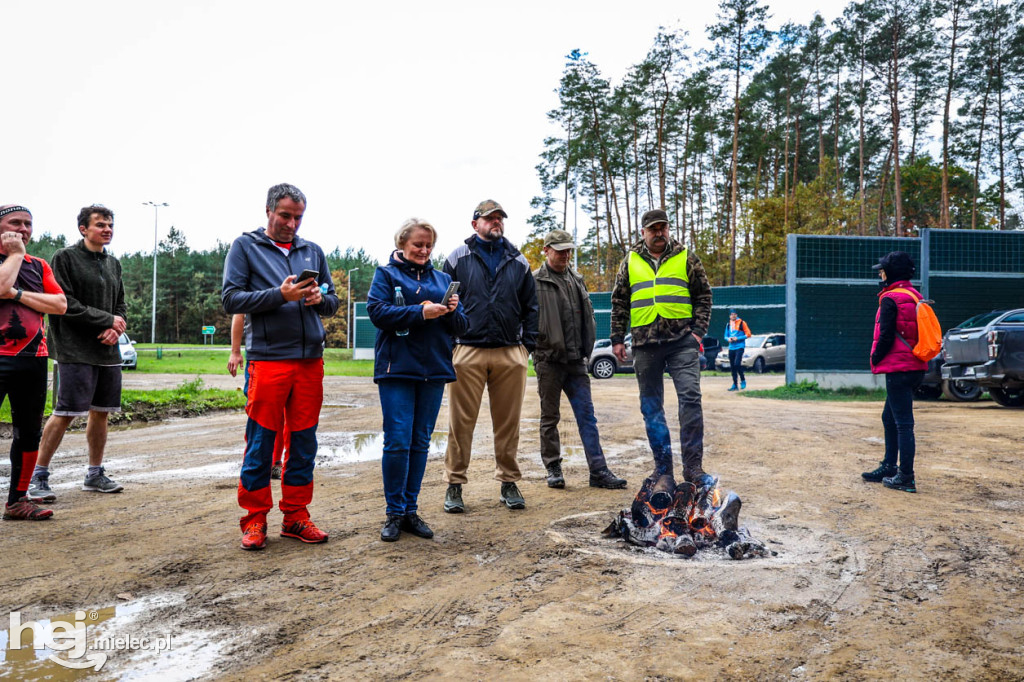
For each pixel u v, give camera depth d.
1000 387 12.38
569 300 5.75
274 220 4.14
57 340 5.21
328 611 3.12
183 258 103.50
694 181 50.56
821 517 4.78
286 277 4.02
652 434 5.91
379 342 4.30
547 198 47.31
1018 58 40.00
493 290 4.98
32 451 4.61
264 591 3.35
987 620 3.10
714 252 48.47
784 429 9.34
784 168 50.31
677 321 5.79
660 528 4.18
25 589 3.34
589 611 3.14
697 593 3.36
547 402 5.76
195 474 6.36
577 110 43.34
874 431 9.23
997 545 4.16
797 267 15.99
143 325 97.19
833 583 3.51
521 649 2.75
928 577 3.62
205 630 2.92
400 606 3.18
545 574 3.61
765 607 3.20
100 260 5.41
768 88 46.22
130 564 3.70
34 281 4.58
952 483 6.00
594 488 5.77
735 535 4.09
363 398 15.50
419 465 4.38
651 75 40.06
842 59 44.78
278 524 4.59
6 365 4.39
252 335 4.02
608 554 3.95
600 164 45.12
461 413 4.93
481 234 5.09
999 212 54.00
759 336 27.34
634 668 2.60
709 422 10.09
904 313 5.64
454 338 4.73
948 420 10.51
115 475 6.32
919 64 40.16
